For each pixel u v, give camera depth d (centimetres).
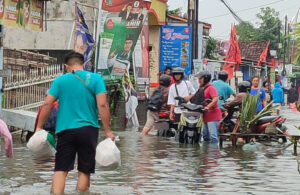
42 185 1111
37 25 2250
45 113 1031
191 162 1488
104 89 1027
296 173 1305
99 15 2564
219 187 1123
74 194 1012
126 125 2886
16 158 1502
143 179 1202
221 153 1702
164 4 3834
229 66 3994
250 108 1930
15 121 2009
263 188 1116
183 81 2161
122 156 1600
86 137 1012
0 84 2084
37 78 2306
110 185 1121
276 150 1795
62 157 1017
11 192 1033
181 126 1986
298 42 861
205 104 2005
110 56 2628
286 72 8344
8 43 3145
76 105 1018
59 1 3150
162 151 1738
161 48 3731
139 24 2712
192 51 3553
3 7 2033
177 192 1063
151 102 2277
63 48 3131
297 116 4153
